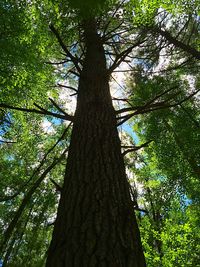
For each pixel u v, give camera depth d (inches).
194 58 448.8
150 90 407.5
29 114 368.5
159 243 486.0
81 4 159.9
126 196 119.3
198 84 432.8
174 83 416.5
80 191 116.6
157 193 452.1
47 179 422.0
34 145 418.3
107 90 194.5
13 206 407.2
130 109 174.2
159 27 417.7
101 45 264.8
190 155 376.2
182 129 396.2
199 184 395.2
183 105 420.8
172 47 454.3
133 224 106.8
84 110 172.2
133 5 291.3
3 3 241.0
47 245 363.3
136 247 97.7
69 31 286.5
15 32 253.6
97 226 100.3
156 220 552.1
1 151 449.7
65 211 110.2
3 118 340.2
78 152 140.0
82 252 91.5
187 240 394.3
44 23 266.7
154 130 416.8
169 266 382.6
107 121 162.2
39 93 335.6
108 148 142.3
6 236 190.5
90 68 223.0
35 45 285.4
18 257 307.1
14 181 391.5
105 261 88.3
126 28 377.7
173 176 398.6
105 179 122.6
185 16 388.5
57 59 378.3
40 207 375.9
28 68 278.2
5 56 255.0
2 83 270.1
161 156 406.3
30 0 261.0
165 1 298.2
